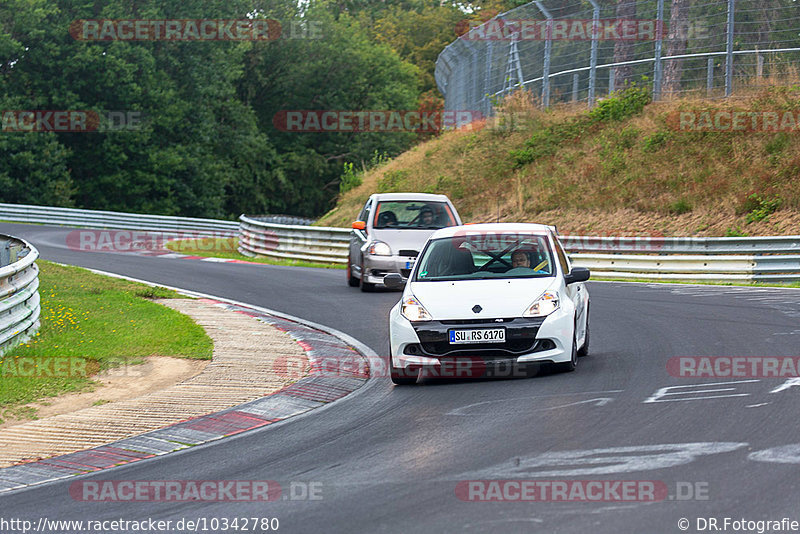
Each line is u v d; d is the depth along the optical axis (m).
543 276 36.88
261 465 25.20
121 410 32.59
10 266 41.16
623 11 114.06
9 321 40.78
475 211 108.44
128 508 21.80
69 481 24.81
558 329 34.56
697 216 87.88
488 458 24.03
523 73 127.25
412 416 29.97
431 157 128.50
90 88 197.50
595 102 116.25
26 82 195.50
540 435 26.09
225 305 60.28
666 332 44.66
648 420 27.05
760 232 82.00
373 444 26.61
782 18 109.69
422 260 38.81
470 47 137.00
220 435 29.52
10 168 187.50
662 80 110.44
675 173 94.75
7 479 25.38
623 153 102.56
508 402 30.83
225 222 159.62
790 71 101.94
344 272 84.56
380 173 135.12
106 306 55.31
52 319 48.34
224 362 40.72
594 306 56.50
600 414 28.14
